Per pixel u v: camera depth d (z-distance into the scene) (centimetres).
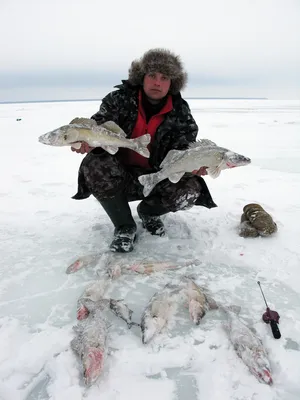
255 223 351
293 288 267
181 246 339
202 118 2409
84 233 372
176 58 321
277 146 1041
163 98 333
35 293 266
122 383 185
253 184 583
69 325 230
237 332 211
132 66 328
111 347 210
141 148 299
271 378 183
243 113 3027
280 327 223
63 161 859
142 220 378
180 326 230
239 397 175
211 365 195
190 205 346
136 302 257
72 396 177
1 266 303
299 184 576
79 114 3044
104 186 317
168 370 194
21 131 1656
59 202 483
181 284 267
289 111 3344
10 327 225
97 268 296
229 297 259
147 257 319
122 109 328
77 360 199
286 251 320
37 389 184
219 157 283
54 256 322
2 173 702
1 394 180
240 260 309
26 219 414
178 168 294
